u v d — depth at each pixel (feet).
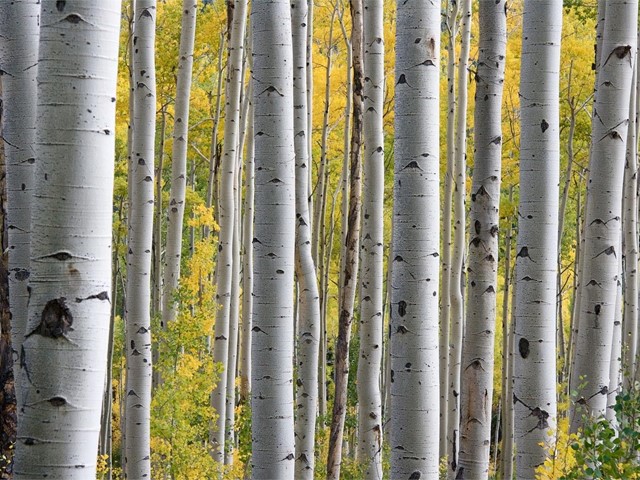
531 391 18.69
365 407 35.06
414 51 17.06
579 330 22.65
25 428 10.11
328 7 75.66
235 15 50.70
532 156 18.63
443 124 75.61
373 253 35.65
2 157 18.92
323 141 65.21
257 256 19.75
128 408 37.22
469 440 20.67
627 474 19.77
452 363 54.08
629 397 22.47
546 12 18.48
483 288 20.59
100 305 10.31
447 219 55.88
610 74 21.79
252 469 19.97
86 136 10.18
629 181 42.91
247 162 53.52
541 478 18.61
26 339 10.18
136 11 37.37
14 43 16.46
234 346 56.54
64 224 10.11
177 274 50.49
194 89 73.87
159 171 67.10
